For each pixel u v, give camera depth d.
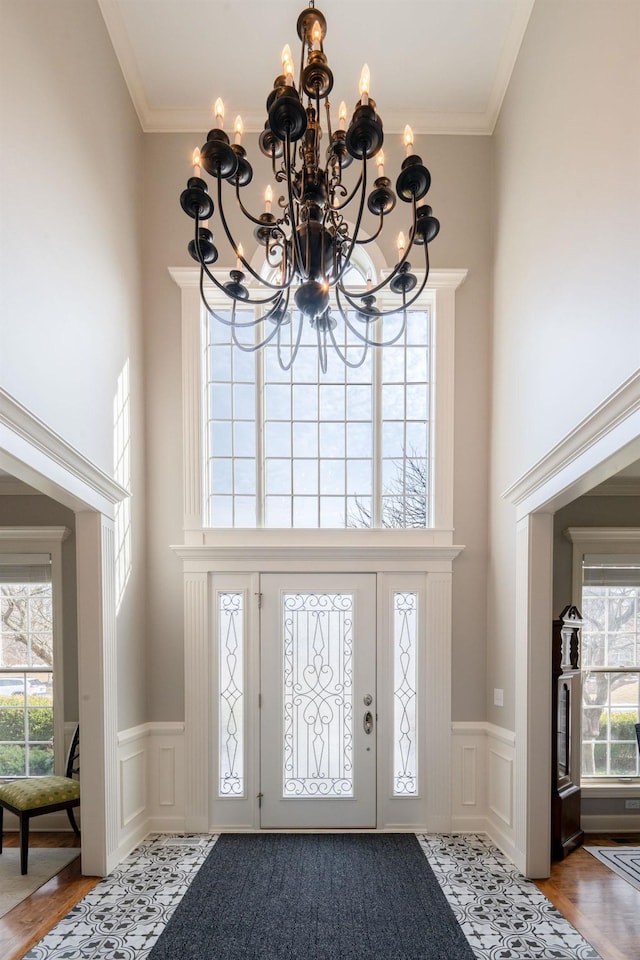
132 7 4.05
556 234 3.54
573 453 3.23
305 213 2.38
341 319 4.93
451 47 4.34
